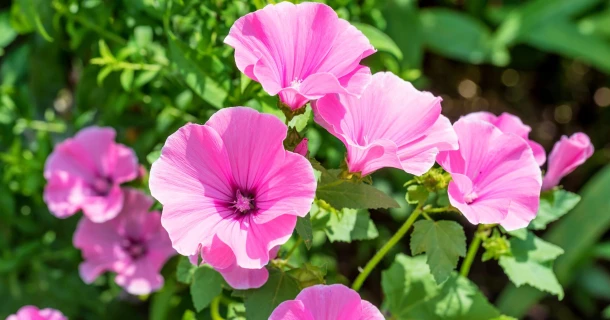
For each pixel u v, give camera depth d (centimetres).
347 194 75
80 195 94
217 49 87
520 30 124
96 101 101
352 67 74
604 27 127
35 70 108
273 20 73
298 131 76
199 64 85
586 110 144
